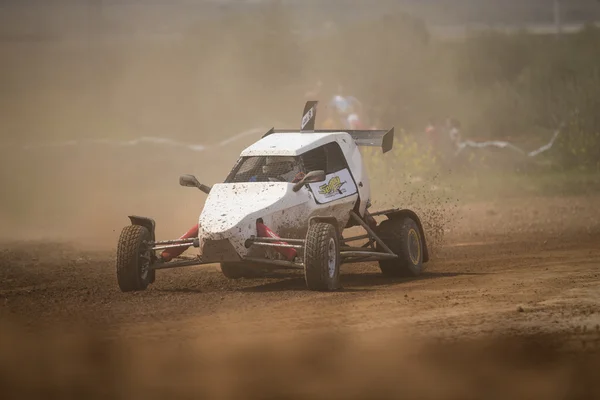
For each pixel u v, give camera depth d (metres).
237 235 29.66
